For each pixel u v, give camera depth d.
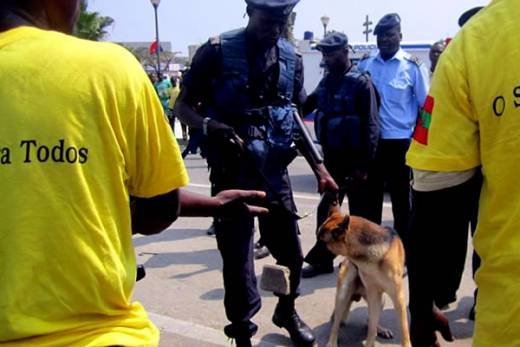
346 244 3.34
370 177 4.76
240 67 2.81
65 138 1.12
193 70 2.90
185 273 5.02
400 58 4.94
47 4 1.26
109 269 1.17
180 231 6.51
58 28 1.30
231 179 2.86
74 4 1.30
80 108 1.13
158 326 3.88
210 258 5.47
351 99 4.38
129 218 1.23
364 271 3.36
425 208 1.38
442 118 1.30
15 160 1.12
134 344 1.23
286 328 3.44
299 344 3.40
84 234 1.14
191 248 5.83
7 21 1.20
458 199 1.36
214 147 2.87
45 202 1.12
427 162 1.32
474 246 1.34
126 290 1.23
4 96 1.12
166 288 4.64
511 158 1.20
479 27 1.27
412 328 1.56
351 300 3.60
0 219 1.12
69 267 1.13
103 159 1.16
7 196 1.12
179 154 1.30
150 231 1.41
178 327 3.87
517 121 1.19
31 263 1.11
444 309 4.06
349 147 4.42
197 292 4.54
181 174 1.30
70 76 1.14
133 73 1.21
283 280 2.98
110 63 1.17
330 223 3.41
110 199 1.18
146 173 1.26
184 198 1.65
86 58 1.16
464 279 4.65
